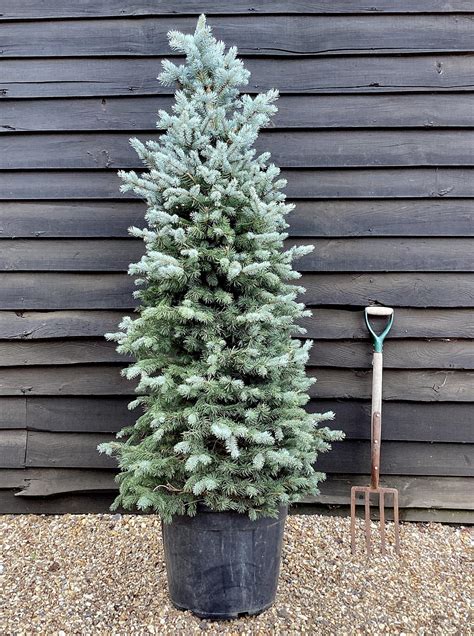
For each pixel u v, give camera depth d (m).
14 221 2.64
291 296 2.00
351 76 2.56
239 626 1.95
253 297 2.00
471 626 1.99
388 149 2.57
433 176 2.58
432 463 2.65
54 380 2.70
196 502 1.90
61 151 2.63
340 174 2.59
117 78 2.60
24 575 2.26
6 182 2.64
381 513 2.43
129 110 2.60
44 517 2.71
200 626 1.95
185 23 2.57
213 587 1.95
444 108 2.55
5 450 2.72
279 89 2.57
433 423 2.64
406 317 2.61
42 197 2.63
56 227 2.64
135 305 2.65
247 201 1.96
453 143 2.56
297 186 2.59
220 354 1.88
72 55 2.60
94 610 2.04
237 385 1.85
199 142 1.96
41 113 2.62
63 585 2.19
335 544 2.48
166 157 1.91
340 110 2.57
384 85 2.55
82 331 2.67
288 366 2.03
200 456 1.79
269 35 2.55
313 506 2.70
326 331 2.63
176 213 2.05
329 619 2.00
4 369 2.71
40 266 2.65
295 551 2.41
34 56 2.60
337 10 2.54
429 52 2.54
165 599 2.09
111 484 2.71
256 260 1.99
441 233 2.58
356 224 2.59
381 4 2.53
